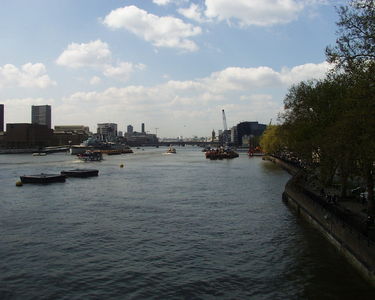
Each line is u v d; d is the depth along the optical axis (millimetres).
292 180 81188
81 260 40031
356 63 39406
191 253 42125
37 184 109188
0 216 62594
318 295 30531
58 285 33688
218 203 73875
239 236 48844
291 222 55969
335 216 44344
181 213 64062
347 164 46469
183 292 32031
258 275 35344
